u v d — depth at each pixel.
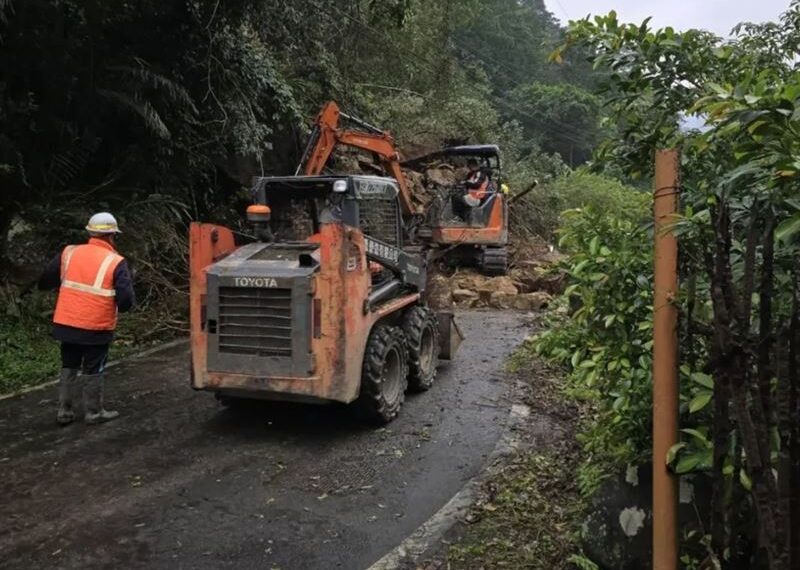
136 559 3.49
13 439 5.13
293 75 13.66
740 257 2.29
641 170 2.80
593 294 2.98
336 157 14.16
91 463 4.70
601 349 3.08
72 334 5.28
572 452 4.83
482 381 6.77
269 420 5.59
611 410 3.26
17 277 8.14
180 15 9.61
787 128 1.63
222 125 10.70
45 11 8.23
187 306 9.19
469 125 21.25
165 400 6.11
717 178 2.28
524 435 5.23
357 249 5.03
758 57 2.68
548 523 3.76
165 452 4.91
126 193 10.01
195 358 5.21
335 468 4.64
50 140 9.20
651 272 2.90
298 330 4.87
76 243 8.55
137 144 10.13
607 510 3.08
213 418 5.64
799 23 2.89
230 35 10.35
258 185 5.75
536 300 11.06
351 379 4.96
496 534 3.67
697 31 2.54
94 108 9.45
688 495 2.75
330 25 14.62
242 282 4.97
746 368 2.08
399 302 6.00
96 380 5.43
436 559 3.45
